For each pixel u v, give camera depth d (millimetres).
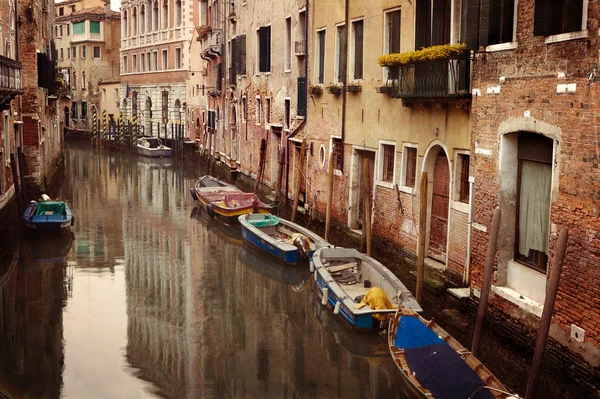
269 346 10742
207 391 9172
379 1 14836
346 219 16969
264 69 25000
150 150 41531
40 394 9055
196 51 41594
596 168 8039
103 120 53438
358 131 16219
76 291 13633
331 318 11766
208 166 34719
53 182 29297
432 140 12805
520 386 8625
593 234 8117
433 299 11789
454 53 10992
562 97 8594
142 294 13469
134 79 52938
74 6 65000
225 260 16109
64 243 17672
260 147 24578
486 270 8820
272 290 13734
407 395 8602
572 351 8516
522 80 9406
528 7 9227
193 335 11250
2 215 20141
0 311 12375
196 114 42094
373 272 12406
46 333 11297
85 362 10125
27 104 24703
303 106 20172
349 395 9023
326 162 18391
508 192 10055
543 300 9328
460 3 11695
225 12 32875
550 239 8883
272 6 23953
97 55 59312
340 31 17406
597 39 7957
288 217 20141
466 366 8070
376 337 10688
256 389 9219
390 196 14656
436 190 13180
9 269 15148
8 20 21750
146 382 9422
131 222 20641
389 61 13094
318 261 12875
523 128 9414
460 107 11445
